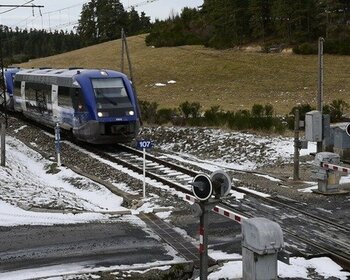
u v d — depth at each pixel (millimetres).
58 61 81562
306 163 19922
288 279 9234
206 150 24281
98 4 105688
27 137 30719
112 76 25406
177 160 21953
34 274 9164
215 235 11609
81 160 22641
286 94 50656
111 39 104062
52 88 29172
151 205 14602
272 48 67500
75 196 15789
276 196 15164
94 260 9883
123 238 11211
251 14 70875
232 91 53406
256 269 8336
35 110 33500
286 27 67750
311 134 17000
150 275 9258
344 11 69000
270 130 26844
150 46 79625
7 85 40188
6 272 9242
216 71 61719
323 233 11742
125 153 23781
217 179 8297
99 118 24188
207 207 8227
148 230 11891
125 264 9719
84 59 78625
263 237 8164
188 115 32656
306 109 30547
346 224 12422
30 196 14516
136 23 108062
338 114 30797
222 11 72125
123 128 24625
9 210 13016
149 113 33438
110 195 16359
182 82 59031
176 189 16484
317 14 68000
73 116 25953
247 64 62906
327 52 65375
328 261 10117
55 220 12367
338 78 56281
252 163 21219
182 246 10820
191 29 80750
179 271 9594
